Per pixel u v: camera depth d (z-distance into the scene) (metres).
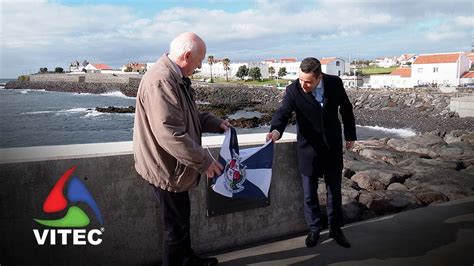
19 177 2.90
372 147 10.45
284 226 4.14
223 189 3.49
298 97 3.70
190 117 2.82
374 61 163.00
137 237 3.36
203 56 2.85
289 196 4.15
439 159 8.45
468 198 5.40
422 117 45.28
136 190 3.32
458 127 37.94
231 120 42.72
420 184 6.36
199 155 2.60
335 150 3.76
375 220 4.58
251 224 3.92
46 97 89.81
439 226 4.36
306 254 3.68
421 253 3.68
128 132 38.44
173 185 2.80
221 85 97.69
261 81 115.25
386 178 6.66
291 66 117.38
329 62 98.81
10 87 126.62
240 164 3.55
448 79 76.62
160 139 2.58
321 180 6.50
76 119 47.81
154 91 2.58
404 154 9.52
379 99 58.22
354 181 6.84
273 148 3.75
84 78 122.62
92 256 3.21
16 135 36.62
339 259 3.57
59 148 3.38
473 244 3.88
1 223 2.87
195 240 3.62
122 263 3.32
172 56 2.80
